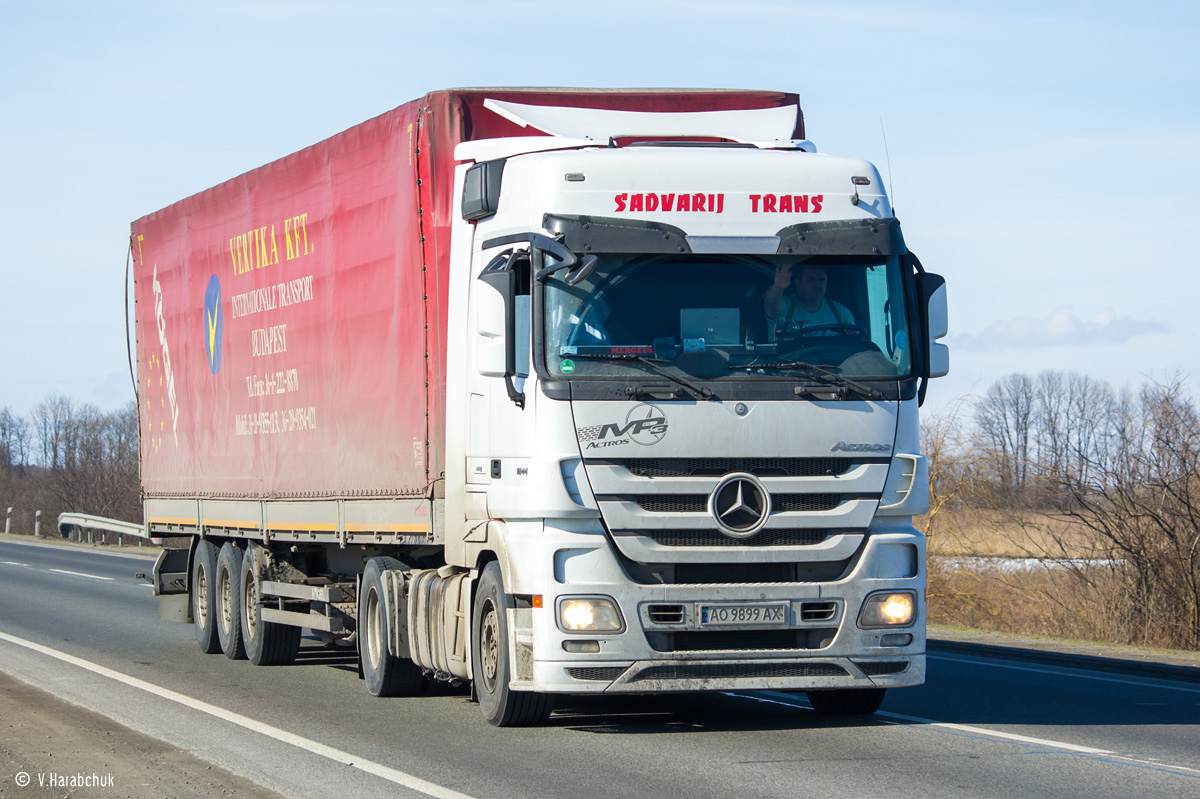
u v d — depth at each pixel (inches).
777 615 853.2
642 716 1002.1
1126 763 804.6
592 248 861.8
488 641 949.2
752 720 981.2
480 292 887.1
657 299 866.8
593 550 845.2
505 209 930.7
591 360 852.6
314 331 1278.3
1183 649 2003.0
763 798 706.8
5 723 989.2
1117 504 2101.4
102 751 876.0
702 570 863.1
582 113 1063.6
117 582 2810.0
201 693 1190.9
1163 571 2044.8
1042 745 868.6
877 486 872.3
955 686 1214.3
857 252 889.5
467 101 1060.5
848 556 873.5
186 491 1651.1
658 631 844.0
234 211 1482.5
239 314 1469.0
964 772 775.7
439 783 758.5
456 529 1000.9
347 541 1211.9
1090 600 2123.5
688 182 884.0
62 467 5994.1
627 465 848.3
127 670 1378.0
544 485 845.2
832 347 879.7
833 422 866.1
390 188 1122.0
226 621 1521.9
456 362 1005.8
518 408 876.0
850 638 863.7
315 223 1277.1
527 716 936.3
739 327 870.4
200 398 1598.2
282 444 1357.0
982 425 2391.7
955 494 2380.7
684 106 1109.1
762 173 895.7
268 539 1395.2
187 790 751.7
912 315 900.6
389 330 1122.7
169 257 1702.8
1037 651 1512.1
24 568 3289.9
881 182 922.7
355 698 1154.7
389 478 1122.7
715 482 850.1
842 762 808.3
